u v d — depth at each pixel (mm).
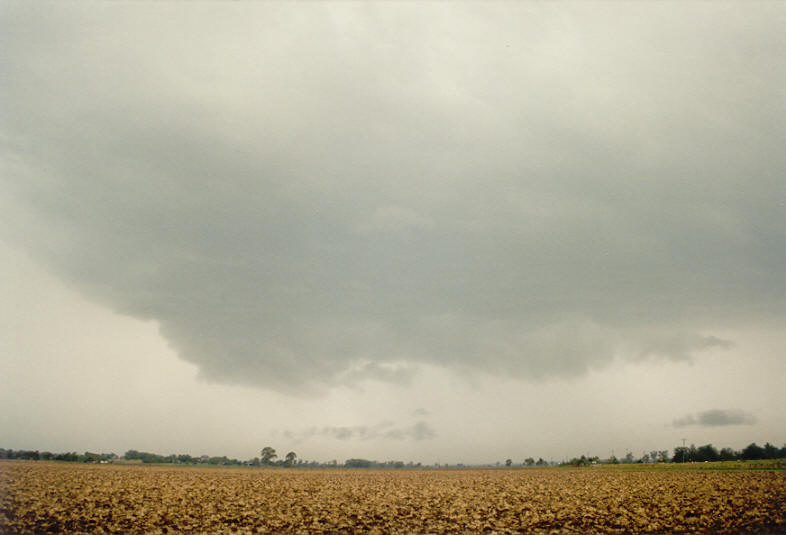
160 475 55781
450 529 21078
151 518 22062
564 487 40156
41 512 22328
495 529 21047
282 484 44906
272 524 21828
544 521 22766
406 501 30438
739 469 60438
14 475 41969
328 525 21891
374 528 20953
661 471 65688
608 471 75500
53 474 46656
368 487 42625
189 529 20391
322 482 50250
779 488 34062
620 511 24500
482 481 53031
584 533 19844
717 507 25000
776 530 19906
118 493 30906
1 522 19922
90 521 20906
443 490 38875
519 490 37938
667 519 22281
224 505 27094
